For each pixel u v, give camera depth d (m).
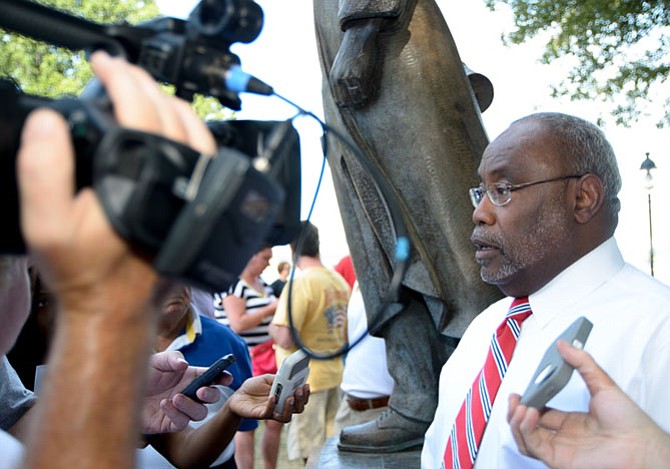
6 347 0.96
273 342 5.72
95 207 0.65
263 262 5.73
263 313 5.64
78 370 0.65
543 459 1.18
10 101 0.70
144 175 0.63
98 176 0.63
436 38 3.20
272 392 2.01
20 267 0.95
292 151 0.90
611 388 1.19
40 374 1.83
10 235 0.71
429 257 3.22
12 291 0.94
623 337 1.71
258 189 0.68
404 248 0.90
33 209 0.63
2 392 1.50
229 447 2.89
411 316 3.42
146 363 0.69
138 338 0.67
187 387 1.85
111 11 8.42
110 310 0.66
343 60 3.13
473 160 3.19
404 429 3.40
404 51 3.16
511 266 1.89
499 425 1.79
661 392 1.64
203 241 0.64
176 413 1.86
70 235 0.64
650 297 1.75
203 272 0.66
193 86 0.85
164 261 0.65
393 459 3.29
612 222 1.91
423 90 3.15
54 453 0.65
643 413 1.18
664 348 1.66
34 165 0.63
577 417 1.22
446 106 3.17
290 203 0.90
